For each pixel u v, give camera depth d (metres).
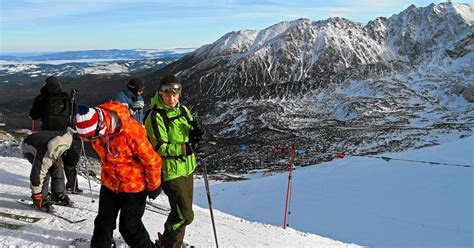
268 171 52.84
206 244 6.34
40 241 4.99
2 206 6.32
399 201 18.03
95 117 3.86
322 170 25.08
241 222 9.23
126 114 4.09
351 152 66.44
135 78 6.72
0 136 53.28
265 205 20.05
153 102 4.64
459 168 21.09
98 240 4.34
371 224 15.62
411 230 14.62
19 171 10.18
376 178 21.89
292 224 16.77
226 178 45.25
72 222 5.93
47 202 6.36
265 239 7.65
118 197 4.38
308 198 20.33
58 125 6.91
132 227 4.41
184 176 4.67
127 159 4.16
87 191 9.04
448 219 15.34
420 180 20.53
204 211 9.97
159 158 4.27
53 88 6.95
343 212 17.53
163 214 7.66
